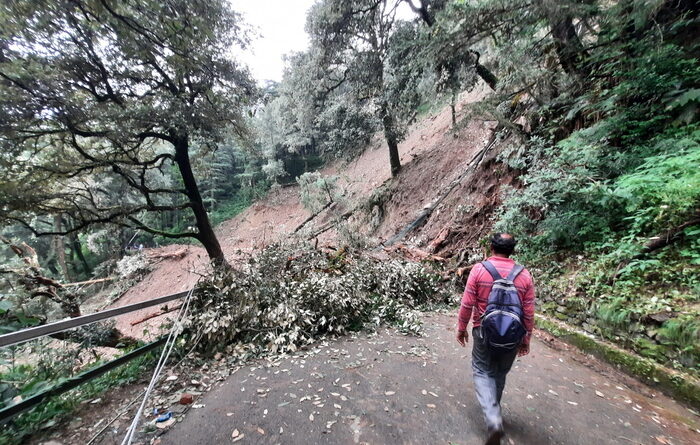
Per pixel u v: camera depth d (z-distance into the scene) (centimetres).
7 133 700
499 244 244
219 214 3491
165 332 424
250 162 3388
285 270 559
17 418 257
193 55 854
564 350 405
